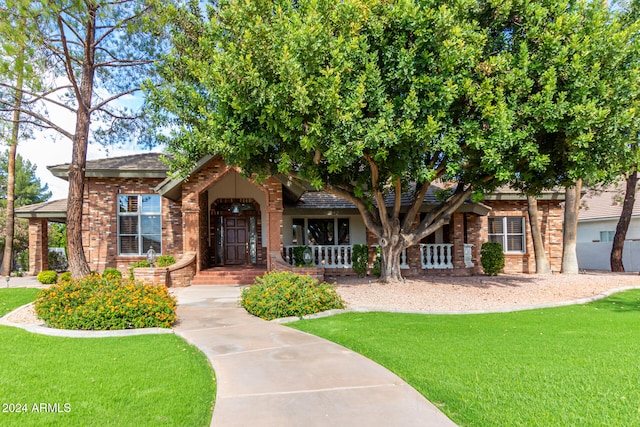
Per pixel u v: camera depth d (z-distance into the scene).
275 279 10.45
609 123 9.80
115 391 4.99
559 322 8.55
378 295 12.27
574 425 3.96
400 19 9.63
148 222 18.47
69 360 6.23
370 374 5.48
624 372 5.42
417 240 14.39
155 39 16.09
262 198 19.98
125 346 7.08
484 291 13.04
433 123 9.24
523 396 4.66
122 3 14.27
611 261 20.56
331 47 9.09
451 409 4.37
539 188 12.77
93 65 15.29
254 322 9.05
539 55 10.09
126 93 16.31
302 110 8.73
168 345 7.14
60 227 36.81
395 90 10.20
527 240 19.70
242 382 5.23
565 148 10.77
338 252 18.50
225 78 9.42
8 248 20.36
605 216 25.23
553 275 17.94
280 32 8.86
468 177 12.78
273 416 4.23
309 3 9.34
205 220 18.44
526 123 10.28
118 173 17.73
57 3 12.44
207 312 10.33
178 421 4.19
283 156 10.59
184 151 13.64
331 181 13.37
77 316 8.35
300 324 8.75
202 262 17.52
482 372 5.46
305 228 19.55
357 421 4.09
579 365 5.72
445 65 9.31
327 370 5.66
